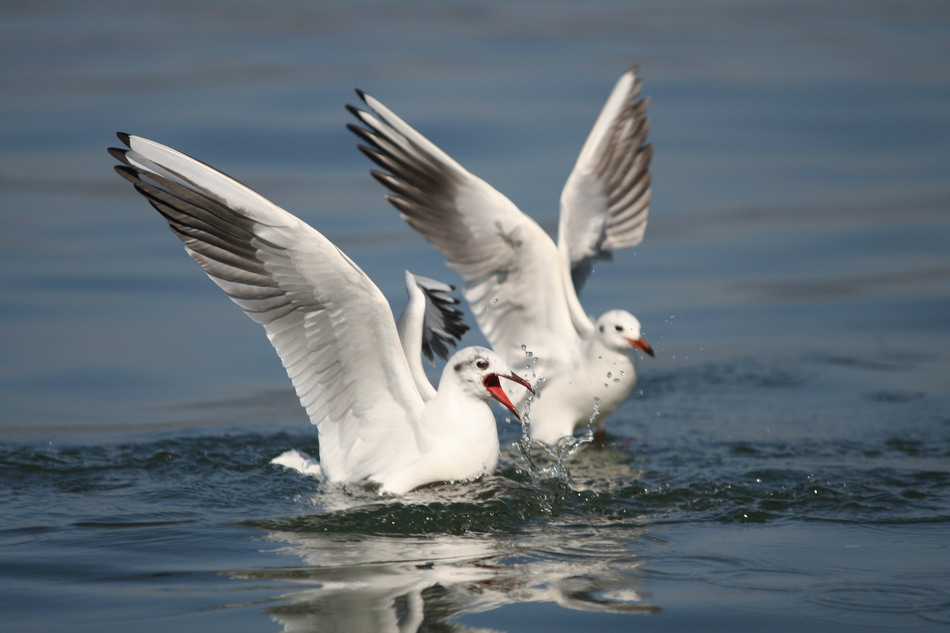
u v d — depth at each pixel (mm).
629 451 12797
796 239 20766
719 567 8609
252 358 15961
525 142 24859
